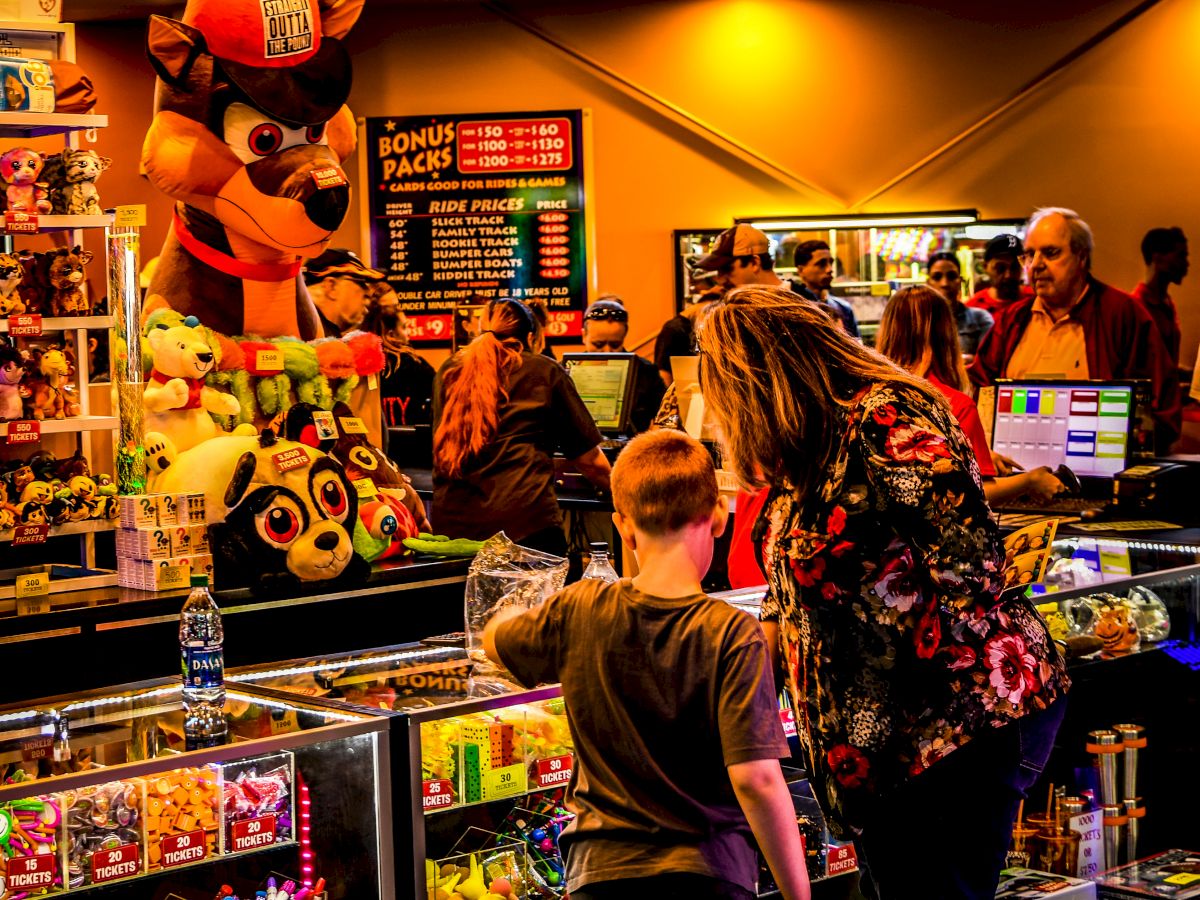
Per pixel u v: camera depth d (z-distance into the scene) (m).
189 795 2.38
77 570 3.99
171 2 9.48
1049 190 9.70
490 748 2.68
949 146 9.75
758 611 2.94
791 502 2.34
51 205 3.99
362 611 3.93
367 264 10.08
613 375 6.87
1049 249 5.96
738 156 9.94
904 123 9.82
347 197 4.45
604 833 2.17
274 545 3.76
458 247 10.05
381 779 2.40
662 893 2.11
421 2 9.90
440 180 10.02
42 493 3.73
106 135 9.87
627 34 9.95
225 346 4.14
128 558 3.79
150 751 2.27
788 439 2.27
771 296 2.35
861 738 2.25
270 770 2.51
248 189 4.27
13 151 3.91
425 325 10.10
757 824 2.10
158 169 4.19
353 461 4.35
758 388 2.28
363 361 4.48
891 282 9.59
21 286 3.94
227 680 2.79
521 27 9.96
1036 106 9.66
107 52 9.84
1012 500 4.62
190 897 2.50
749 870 2.20
